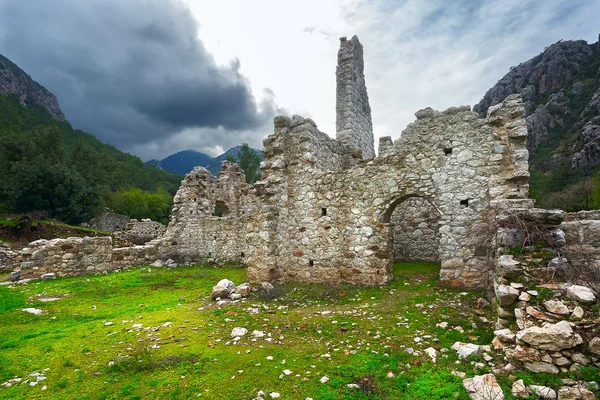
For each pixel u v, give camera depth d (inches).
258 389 168.1
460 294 321.7
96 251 591.5
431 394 153.9
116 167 1830.7
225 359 204.8
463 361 182.9
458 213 354.6
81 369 200.5
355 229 412.5
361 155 628.7
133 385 176.9
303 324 262.7
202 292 409.7
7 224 846.5
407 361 190.4
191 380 180.1
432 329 235.8
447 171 363.9
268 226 422.9
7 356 221.1
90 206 1211.2
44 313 331.0
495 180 339.0
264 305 325.7
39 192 1111.0
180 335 250.8
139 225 1157.1
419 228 561.3
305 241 445.7
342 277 417.1
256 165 1844.2
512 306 191.9
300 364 193.9
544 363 159.0
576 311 167.5
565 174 1770.4
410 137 388.5
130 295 406.3
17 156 1275.8
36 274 530.0
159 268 611.2
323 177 438.6
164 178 3545.8
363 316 275.7
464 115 361.1
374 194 403.5
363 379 171.9
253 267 432.8
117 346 235.3
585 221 215.6
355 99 666.2
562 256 195.8
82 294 412.5
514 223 217.3
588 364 153.5
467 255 346.9
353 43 670.5
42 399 167.5
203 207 781.3
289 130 473.1
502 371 165.3
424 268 472.1
